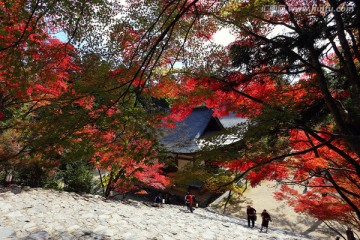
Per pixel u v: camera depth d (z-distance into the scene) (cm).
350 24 543
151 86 545
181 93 676
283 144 695
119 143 370
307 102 707
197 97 673
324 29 539
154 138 362
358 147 535
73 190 1450
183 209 1434
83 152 334
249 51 617
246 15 565
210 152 571
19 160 1100
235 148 588
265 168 687
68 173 1509
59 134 310
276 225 1448
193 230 876
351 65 520
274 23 613
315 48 590
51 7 275
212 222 1118
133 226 749
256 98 687
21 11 287
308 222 1475
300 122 621
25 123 631
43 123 324
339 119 570
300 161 783
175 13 441
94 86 363
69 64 470
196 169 618
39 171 1353
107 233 621
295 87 691
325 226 1422
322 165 754
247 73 648
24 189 940
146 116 360
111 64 416
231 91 684
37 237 511
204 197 1780
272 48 589
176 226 889
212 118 2084
